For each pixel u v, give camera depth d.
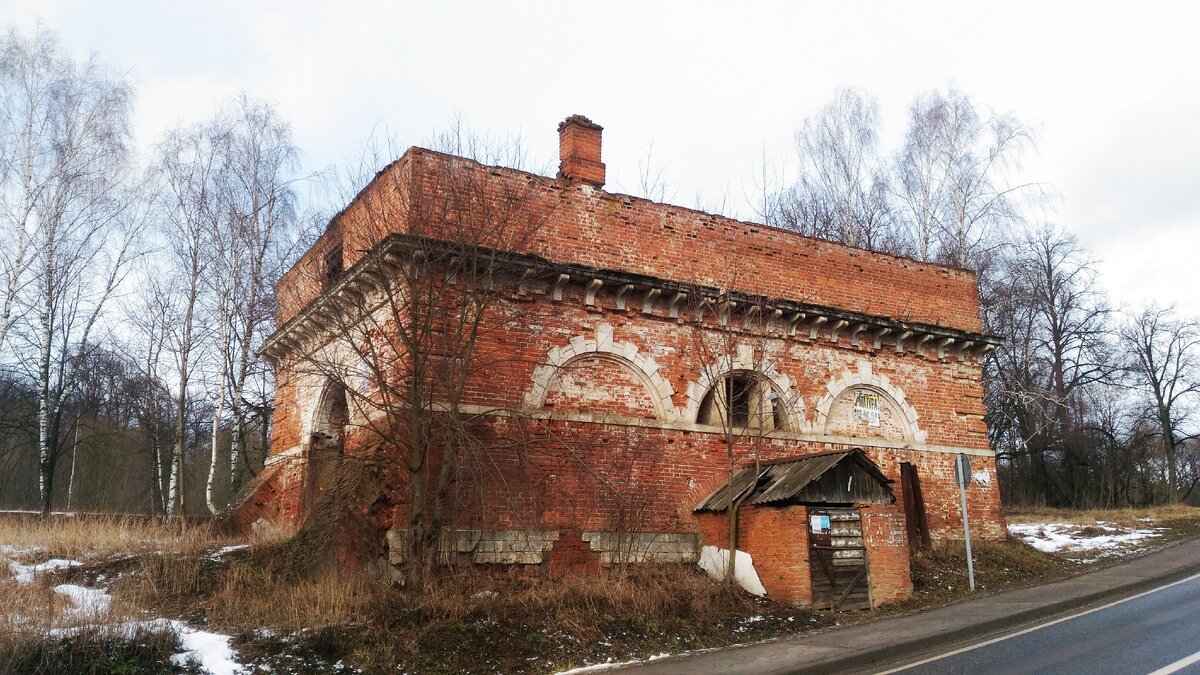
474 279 13.31
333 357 15.30
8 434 34.22
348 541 12.91
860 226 32.22
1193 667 8.93
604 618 12.11
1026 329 40.72
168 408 31.23
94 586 12.74
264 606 11.30
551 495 14.45
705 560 15.52
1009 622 12.74
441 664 10.30
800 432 17.56
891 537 15.27
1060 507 41.34
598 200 16.34
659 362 16.27
